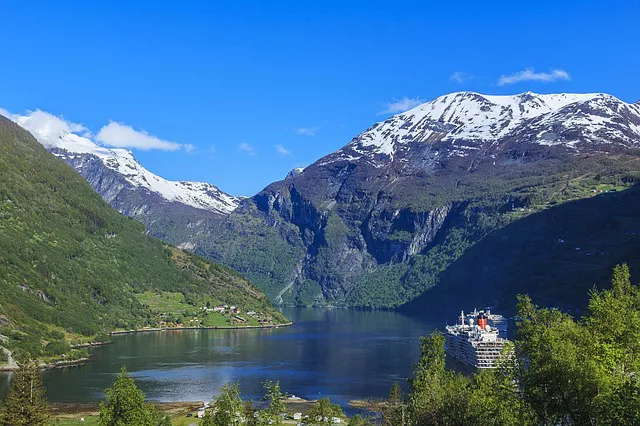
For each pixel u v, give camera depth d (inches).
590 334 3201.3
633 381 2674.7
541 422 2992.1
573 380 2728.8
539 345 3075.8
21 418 5497.1
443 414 3607.3
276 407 6791.3
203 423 5265.8
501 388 3462.1
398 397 6122.1
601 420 2647.6
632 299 3533.5
